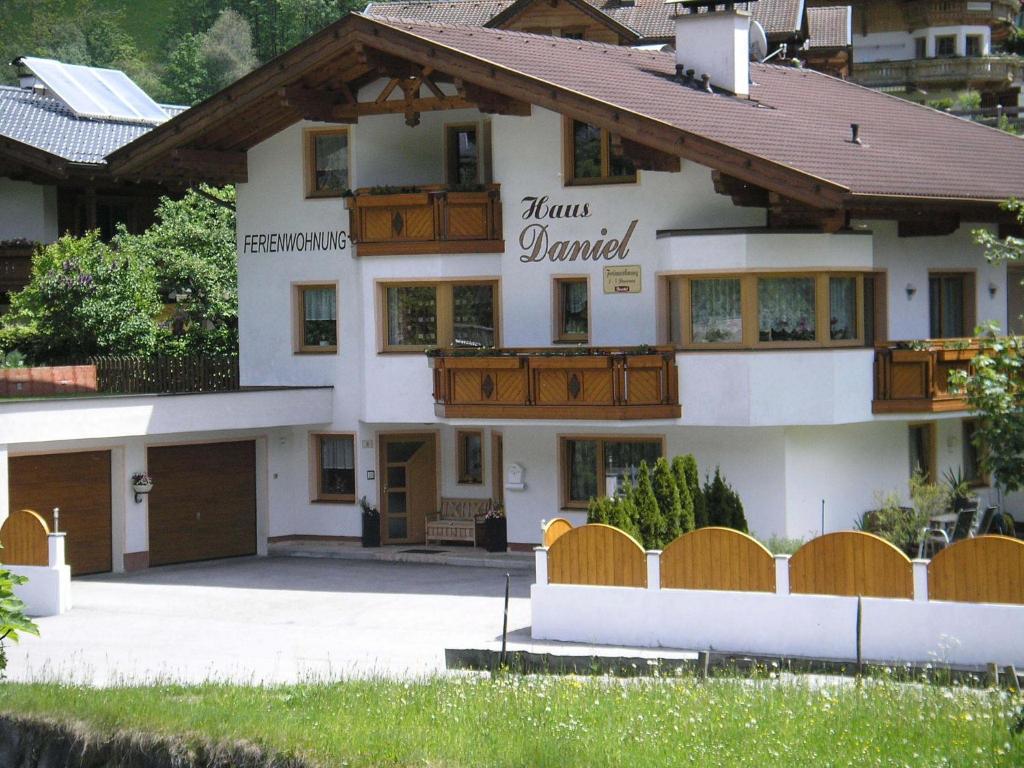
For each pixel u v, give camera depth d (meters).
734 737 14.34
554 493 29.05
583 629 20.73
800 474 27.30
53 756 16.11
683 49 31.25
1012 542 18.25
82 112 44.31
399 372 30.02
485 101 28.33
